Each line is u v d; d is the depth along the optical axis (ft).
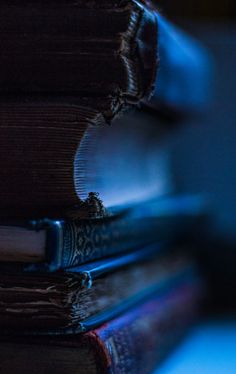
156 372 1.47
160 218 1.71
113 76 1.15
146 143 1.70
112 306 1.36
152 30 1.22
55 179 1.16
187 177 2.17
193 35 2.14
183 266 1.97
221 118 2.17
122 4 1.14
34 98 1.17
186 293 1.87
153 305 1.56
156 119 1.66
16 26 1.17
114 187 1.39
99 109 1.15
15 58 1.17
